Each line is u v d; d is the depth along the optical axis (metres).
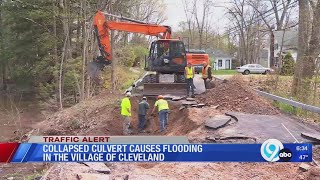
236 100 17.81
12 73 38.19
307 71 20.20
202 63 37.03
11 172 13.34
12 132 22.34
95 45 31.72
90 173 8.95
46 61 32.97
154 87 21.47
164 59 22.09
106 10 32.53
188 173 9.12
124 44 44.66
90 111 21.30
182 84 21.38
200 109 16.89
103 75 32.66
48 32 33.56
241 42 74.19
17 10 34.22
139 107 18.34
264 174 8.95
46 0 31.27
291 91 21.05
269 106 16.56
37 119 27.14
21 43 35.34
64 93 31.14
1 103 34.94
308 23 21.34
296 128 13.01
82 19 28.92
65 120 20.56
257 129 12.91
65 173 8.95
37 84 35.22
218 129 13.16
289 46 54.84
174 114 18.61
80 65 30.33
